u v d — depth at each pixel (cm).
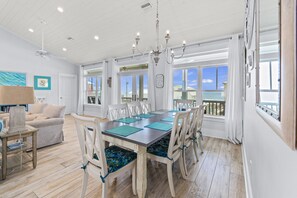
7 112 398
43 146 302
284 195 56
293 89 40
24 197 165
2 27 529
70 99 752
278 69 61
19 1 376
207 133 402
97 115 689
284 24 47
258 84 120
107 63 639
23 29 508
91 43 514
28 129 228
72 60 703
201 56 415
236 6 274
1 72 533
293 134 40
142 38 429
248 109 208
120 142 166
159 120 243
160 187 184
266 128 92
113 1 312
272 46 81
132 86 580
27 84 596
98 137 130
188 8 297
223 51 378
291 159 49
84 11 358
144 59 525
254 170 138
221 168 230
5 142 198
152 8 308
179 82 456
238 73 344
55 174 209
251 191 150
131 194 171
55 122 319
